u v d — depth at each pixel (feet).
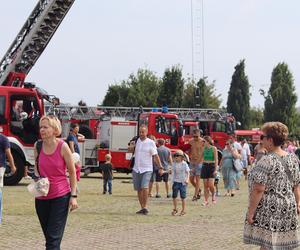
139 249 34.35
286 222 22.89
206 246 35.47
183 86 279.28
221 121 143.74
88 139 103.19
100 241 36.99
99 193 71.10
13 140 75.51
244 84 315.17
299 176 23.49
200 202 63.62
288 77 326.44
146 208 51.37
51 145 26.37
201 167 64.69
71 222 45.21
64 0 91.56
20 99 77.20
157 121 107.76
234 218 49.08
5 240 36.70
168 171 67.15
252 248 34.88
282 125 23.53
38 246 34.78
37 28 92.48
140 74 288.51
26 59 93.97
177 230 41.93
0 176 36.94
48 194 26.16
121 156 102.89
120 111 130.31
